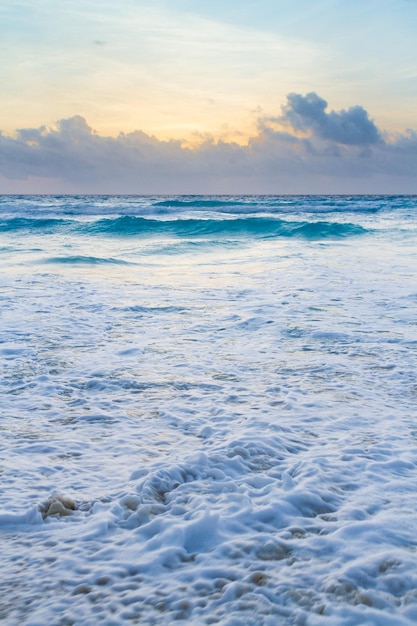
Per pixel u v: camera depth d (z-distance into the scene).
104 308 9.48
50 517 3.17
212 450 4.05
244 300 10.15
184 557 2.79
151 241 23.72
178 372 6.04
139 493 3.42
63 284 11.95
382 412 4.86
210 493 3.43
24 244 21.88
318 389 5.47
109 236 26.33
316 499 3.32
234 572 2.65
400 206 48.62
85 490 3.49
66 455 4.01
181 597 2.48
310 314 8.89
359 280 12.20
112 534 3.01
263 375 5.93
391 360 6.43
